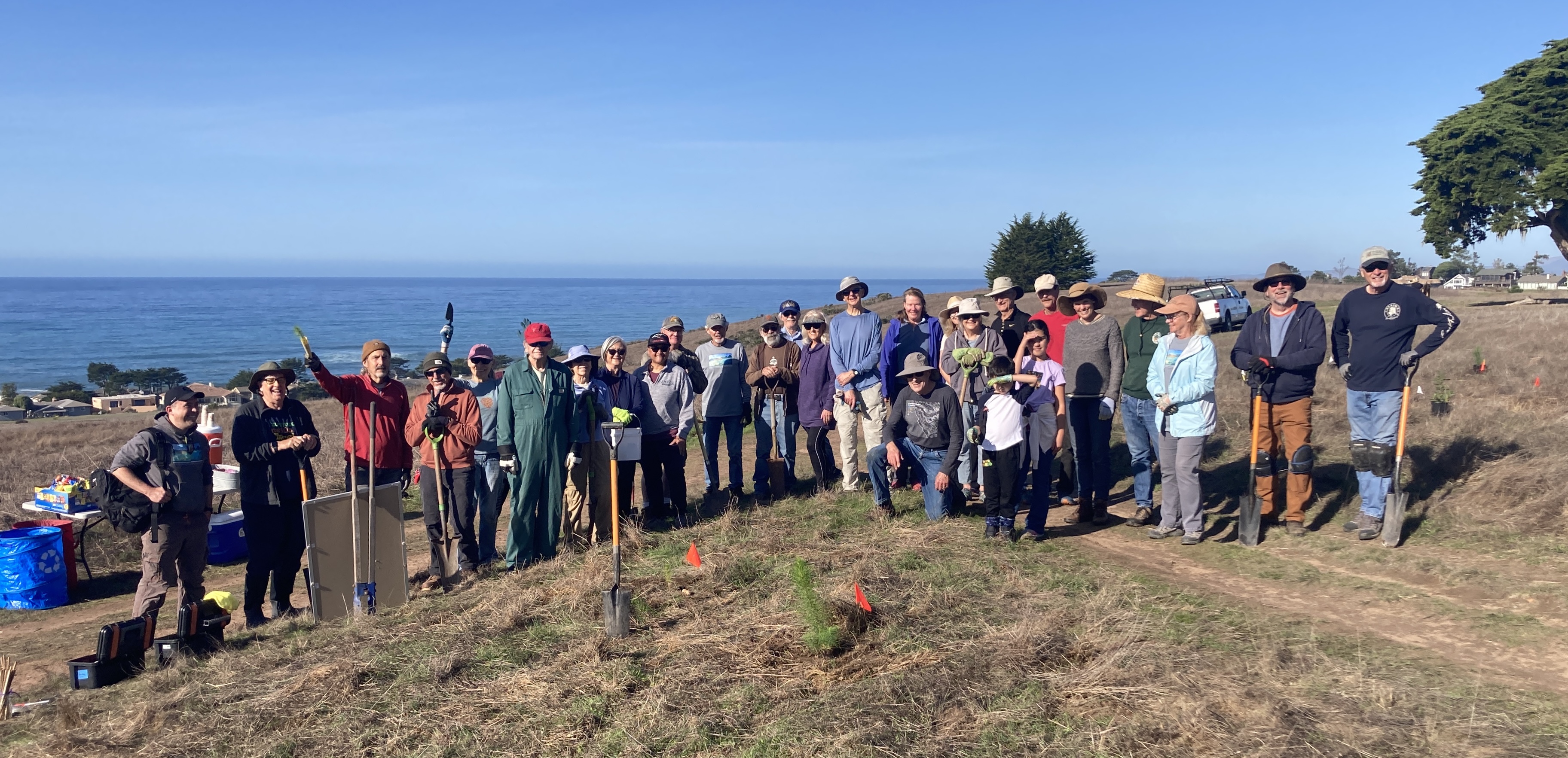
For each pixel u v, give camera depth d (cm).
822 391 932
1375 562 629
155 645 600
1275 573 625
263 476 681
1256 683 430
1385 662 464
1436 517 694
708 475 1014
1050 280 873
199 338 14600
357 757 436
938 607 565
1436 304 650
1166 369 715
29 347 13100
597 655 524
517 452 741
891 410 805
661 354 894
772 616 564
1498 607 533
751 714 443
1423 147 4284
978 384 801
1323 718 394
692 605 605
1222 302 3102
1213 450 995
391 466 749
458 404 740
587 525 802
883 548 708
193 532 659
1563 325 1944
